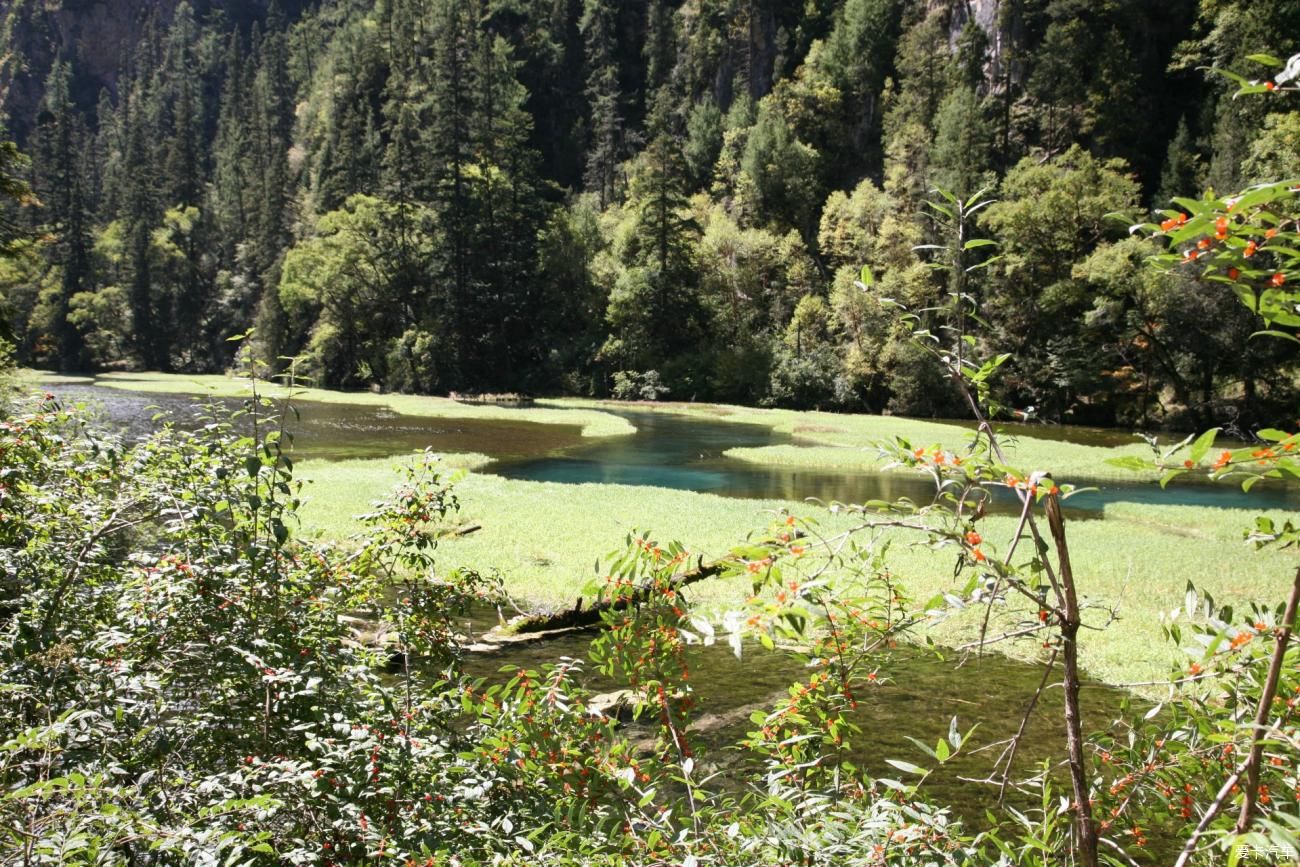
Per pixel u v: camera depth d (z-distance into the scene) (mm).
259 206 100562
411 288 82250
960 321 3248
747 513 23953
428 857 3719
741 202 89562
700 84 117688
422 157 83750
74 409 5695
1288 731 2803
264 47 140250
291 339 87625
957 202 3189
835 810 3719
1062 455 38375
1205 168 62219
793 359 69875
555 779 4305
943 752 3232
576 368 79188
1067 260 60594
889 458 3051
